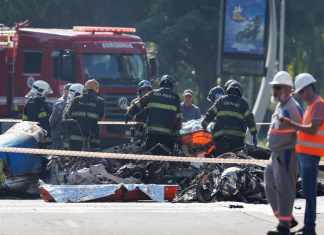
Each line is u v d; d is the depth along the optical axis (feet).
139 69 207.31
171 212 100.68
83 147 143.13
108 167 133.59
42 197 120.37
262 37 277.23
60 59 203.41
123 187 118.32
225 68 280.92
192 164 132.46
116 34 207.41
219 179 120.57
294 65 443.32
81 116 143.23
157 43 386.32
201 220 95.40
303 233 87.04
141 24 388.57
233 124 130.41
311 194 86.43
